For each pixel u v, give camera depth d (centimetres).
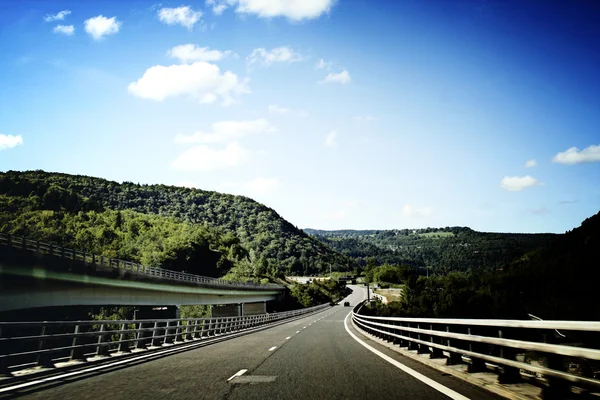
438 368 1111
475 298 9438
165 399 806
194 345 2230
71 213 14012
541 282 10069
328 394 827
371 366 1233
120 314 7344
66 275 3934
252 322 4709
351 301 15512
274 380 1008
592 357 506
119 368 1298
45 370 1180
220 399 798
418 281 11869
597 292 8194
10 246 3375
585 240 10788
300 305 14088
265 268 19325
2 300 3322
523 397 665
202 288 7106
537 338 705
